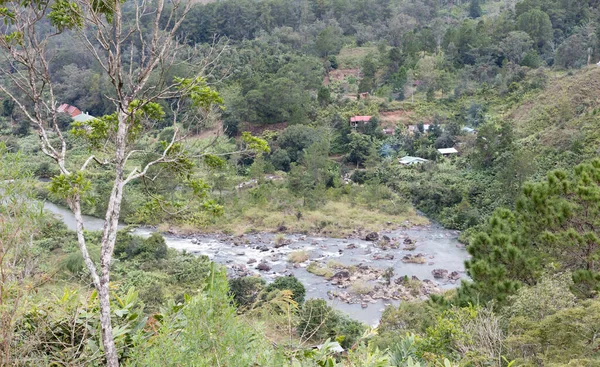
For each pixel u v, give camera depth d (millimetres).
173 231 41625
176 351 4016
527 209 13969
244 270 32938
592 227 12945
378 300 28188
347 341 16859
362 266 33281
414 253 36656
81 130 5840
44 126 5426
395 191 51281
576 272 11703
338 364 5070
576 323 8016
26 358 4410
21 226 4543
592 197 12547
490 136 50625
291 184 49906
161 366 4004
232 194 49000
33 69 5262
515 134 56125
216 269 4680
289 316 5379
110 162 5594
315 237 41375
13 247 4652
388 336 15422
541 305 9469
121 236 31609
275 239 40000
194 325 4047
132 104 5234
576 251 12891
